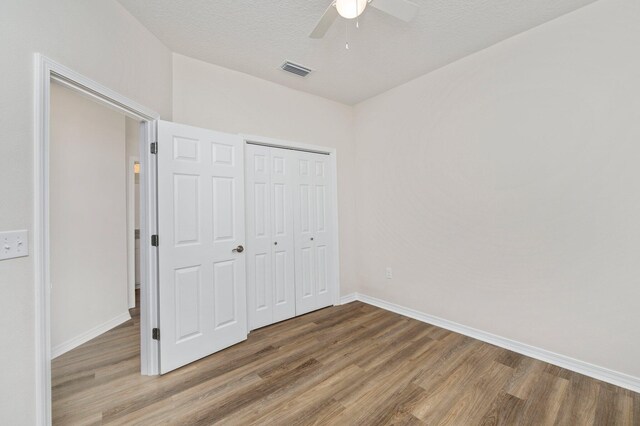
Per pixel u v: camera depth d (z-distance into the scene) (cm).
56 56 140
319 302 337
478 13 198
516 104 224
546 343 212
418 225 298
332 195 352
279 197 305
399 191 316
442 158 274
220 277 237
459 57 256
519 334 226
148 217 204
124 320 309
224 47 235
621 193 180
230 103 269
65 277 244
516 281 227
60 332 237
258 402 170
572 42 197
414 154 299
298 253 319
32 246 128
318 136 336
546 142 210
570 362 201
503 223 233
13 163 122
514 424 151
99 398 175
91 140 274
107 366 214
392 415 158
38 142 129
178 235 212
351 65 267
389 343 245
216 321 233
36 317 128
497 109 235
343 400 171
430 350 231
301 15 198
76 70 151
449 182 269
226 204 243
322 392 179
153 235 204
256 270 283
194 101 249
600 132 187
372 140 347
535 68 214
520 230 224
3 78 118
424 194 291
